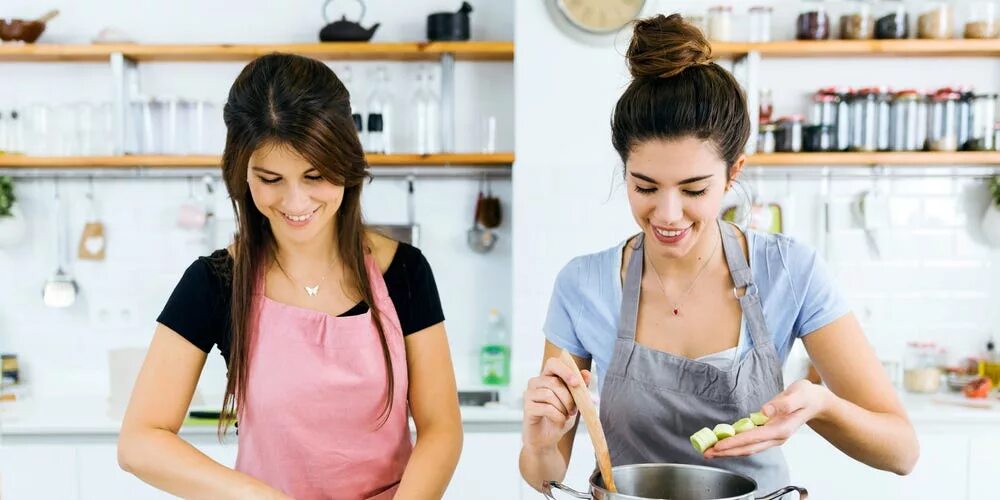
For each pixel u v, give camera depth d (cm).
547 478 143
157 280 363
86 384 363
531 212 339
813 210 363
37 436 304
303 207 135
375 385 151
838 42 337
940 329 364
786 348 153
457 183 365
